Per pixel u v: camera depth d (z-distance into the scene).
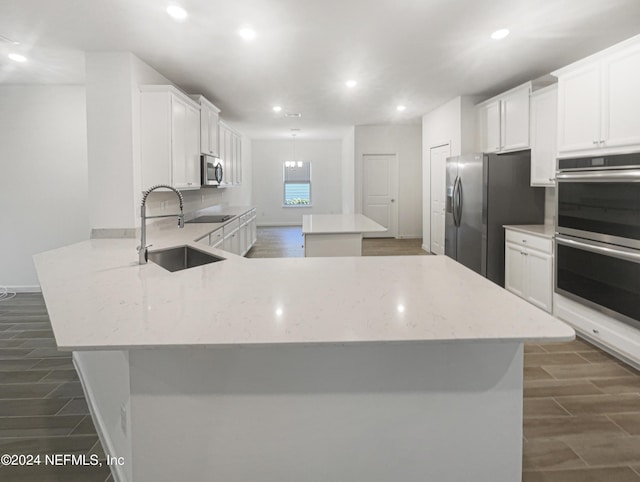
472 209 4.93
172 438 1.55
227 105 6.44
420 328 1.40
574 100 3.36
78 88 4.89
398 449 1.57
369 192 9.34
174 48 3.66
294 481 1.57
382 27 3.29
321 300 1.74
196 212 6.07
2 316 4.32
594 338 3.25
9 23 3.10
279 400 1.54
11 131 4.93
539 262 3.92
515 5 2.94
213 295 1.82
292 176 12.34
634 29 3.39
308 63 4.19
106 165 3.77
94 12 2.92
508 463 1.59
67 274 2.27
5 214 5.02
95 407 2.36
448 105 6.34
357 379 1.54
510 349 1.56
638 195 2.72
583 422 2.32
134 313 1.57
